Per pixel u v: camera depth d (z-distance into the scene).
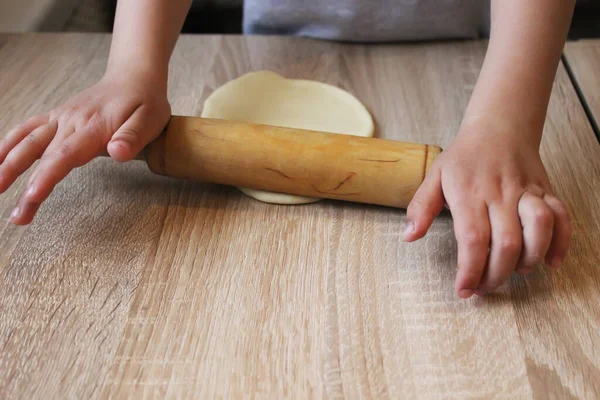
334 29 0.81
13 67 0.76
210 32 1.12
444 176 0.49
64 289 0.48
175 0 0.66
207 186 0.58
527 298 0.48
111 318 0.46
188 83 0.72
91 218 0.55
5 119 0.67
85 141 0.51
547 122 0.66
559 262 0.46
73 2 1.01
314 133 0.54
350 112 0.67
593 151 0.62
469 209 0.46
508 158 0.49
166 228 0.54
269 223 0.54
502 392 0.41
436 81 0.73
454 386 0.42
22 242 0.52
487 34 0.88
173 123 0.55
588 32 1.04
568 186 0.58
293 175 0.53
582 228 0.53
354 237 0.53
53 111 0.55
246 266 0.50
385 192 0.53
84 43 0.81
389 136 0.64
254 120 0.65
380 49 0.81
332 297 0.48
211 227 0.54
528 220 0.45
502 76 0.54
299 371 0.43
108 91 0.56
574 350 0.44
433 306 0.47
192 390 0.41
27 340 0.44
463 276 0.45
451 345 0.44
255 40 0.82
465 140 0.51
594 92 0.70
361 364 0.43
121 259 0.51
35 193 0.48
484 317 0.46
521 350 0.44
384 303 0.47
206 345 0.44
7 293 0.48
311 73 0.75
